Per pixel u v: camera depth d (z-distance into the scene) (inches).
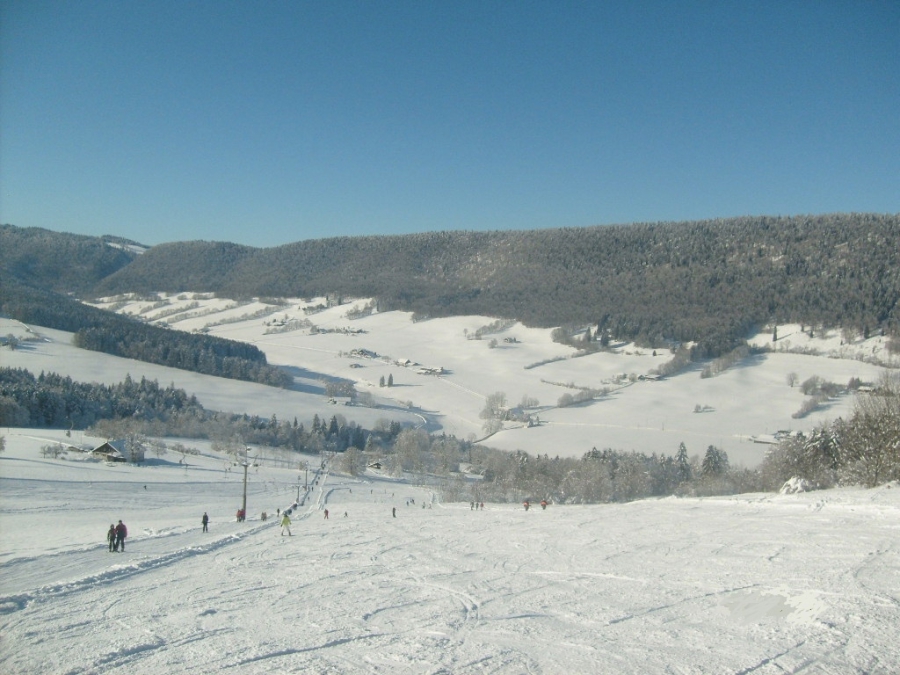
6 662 583.2
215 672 552.7
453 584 928.3
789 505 1727.4
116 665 573.9
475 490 3747.5
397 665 560.7
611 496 3651.6
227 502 3184.1
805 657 545.0
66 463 3946.9
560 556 1152.2
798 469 2886.3
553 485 3954.2
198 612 775.1
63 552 1262.3
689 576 911.7
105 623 722.2
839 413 5876.0
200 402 6363.2
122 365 7126.0
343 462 4958.2
